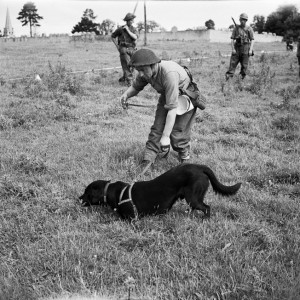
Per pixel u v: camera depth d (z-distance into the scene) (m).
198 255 4.10
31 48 33.22
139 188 4.85
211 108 11.03
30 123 8.73
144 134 8.38
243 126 9.19
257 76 15.95
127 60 13.90
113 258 4.10
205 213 4.85
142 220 4.82
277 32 64.75
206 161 6.84
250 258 4.05
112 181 5.12
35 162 6.34
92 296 3.49
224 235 4.48
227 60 23.45
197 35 56.16
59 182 5.91
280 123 9.16
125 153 7.00
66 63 20.89
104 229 4.65
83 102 11.21
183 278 3.76
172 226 4.70
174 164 6.64
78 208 5.11
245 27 15.18
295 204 5.30
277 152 7.50
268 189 5.81
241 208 5.15
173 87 5.82
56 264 3.93
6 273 3.84
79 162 6.66
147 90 13.41
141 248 4.30
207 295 3.55
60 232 4.54
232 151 7.41
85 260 4.01
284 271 3.87
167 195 4.81
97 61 22.45
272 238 4.39
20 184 5.57
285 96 11.49
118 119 9.62
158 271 3.85
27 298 3.49
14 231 4.57
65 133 8.30
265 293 3.57
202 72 17.66
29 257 4.06
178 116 6.46
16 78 14.95
